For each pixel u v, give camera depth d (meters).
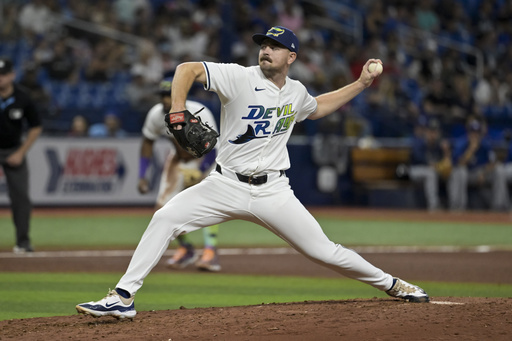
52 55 67.44
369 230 51.09
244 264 34.38
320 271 32.22
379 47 81.31
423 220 58.78
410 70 83.31
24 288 26.83
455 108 79.25
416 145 69.06
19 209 37.03
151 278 29.75
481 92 84.44
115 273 31.02
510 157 72.50
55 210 60.34
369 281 20.30
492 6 95.06
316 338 16.09
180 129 17.64
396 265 33.84
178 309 21.00
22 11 69.19
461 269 32.59
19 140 36.56
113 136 62.50
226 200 18.86
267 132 18.70
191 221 18.86
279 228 19.14
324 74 77.06
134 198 62.78
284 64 18.53
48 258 35.44
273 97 18.62
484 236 48.25
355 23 85.12
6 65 34.69
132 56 70.94
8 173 36.62
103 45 69.88
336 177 68.88
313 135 72.00
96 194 61.91
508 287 27.56
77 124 61.97
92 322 18.70
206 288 27.34
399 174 69.56
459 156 68.50
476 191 69.81
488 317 18.05
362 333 16.45
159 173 63.44
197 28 74.19
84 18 70.56
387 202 68.62
